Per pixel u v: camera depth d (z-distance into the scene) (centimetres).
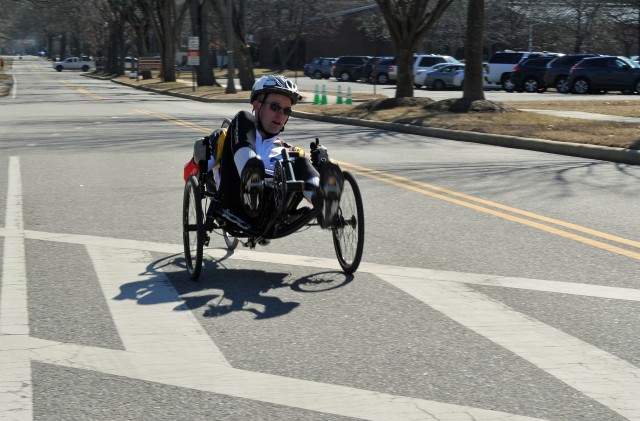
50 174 1384
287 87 717
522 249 822
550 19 7294
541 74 4684
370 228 927
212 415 430
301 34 9206
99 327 582
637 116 2439
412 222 961
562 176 1351
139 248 837
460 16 7688
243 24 4800
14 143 1916
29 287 690
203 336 561
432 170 1423
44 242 865
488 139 1947
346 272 730
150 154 1673
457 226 936
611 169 1448
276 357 519
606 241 855
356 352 527
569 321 590
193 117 2820
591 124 2100
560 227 927
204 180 746
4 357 519
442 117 2406
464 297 653
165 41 6612
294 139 2017
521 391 461
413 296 657
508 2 7456
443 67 5194
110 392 462
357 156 1650
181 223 959
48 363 509
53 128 2338
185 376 486
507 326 579
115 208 1059
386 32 8906
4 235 899
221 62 11712
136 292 675
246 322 593
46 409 439
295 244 852
